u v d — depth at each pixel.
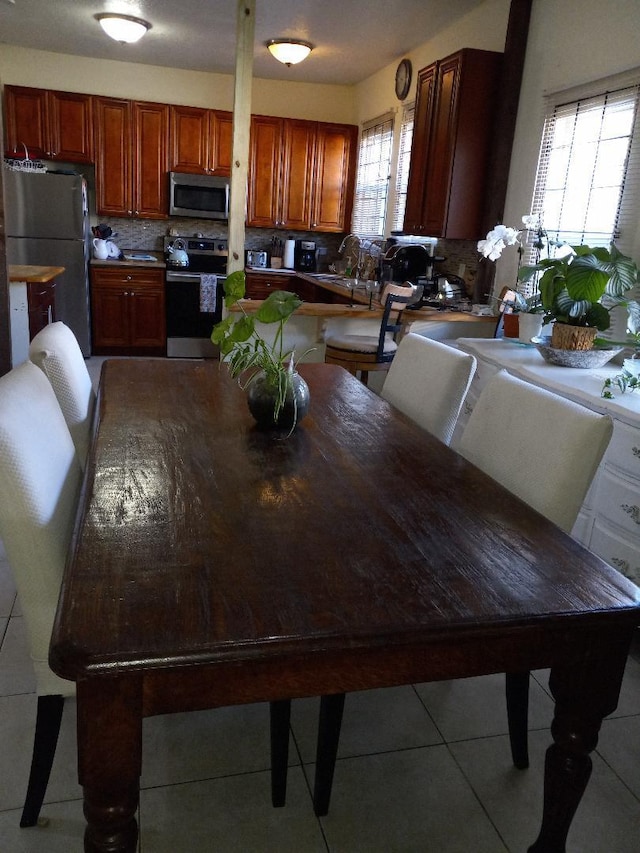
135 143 6.25
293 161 6.59
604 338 3.07
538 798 1.57
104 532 1.16
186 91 6.48
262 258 6.73
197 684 0.92
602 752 1.73
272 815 1.48
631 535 2.21
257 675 0.94
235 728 1.74
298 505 1.33
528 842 1.45
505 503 1.41
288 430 1.79
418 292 4.23
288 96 6.68
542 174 3.78
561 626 1.00
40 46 5.93
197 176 6.37
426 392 2.18
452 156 4.11
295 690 0.97
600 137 3.32
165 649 0.87
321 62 5.88
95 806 0.94
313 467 1.55
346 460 1.61
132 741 0.92
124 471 1.44
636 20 3.06
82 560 1.06
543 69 3.74
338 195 6.79
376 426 1.91
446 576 1.09
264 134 6.46
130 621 0.91
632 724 1.84
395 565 1.12
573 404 1.56
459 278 4.74
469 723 1.81
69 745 1.63
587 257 2.77
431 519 1.31
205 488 1.38
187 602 0.97
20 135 6.02
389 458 1.64
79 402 1.96
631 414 2.19
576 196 3.52
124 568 1.05
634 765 1.69
